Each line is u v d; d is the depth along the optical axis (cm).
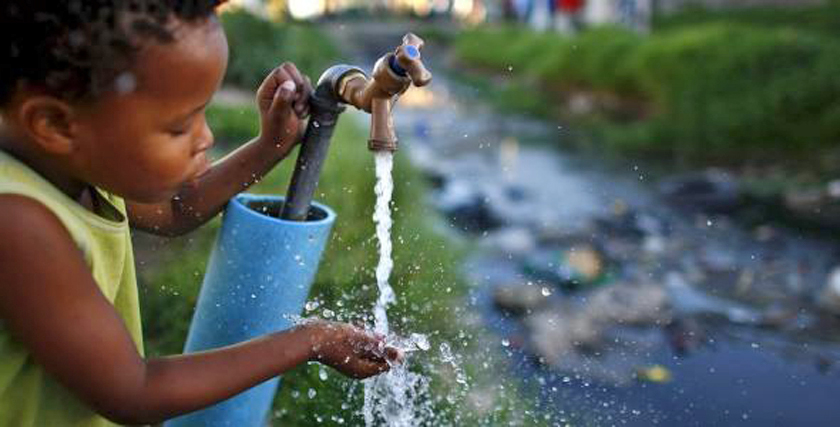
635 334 407
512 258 507
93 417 111
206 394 105
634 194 739
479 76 1866
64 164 100
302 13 2484
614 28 1416
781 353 402
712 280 500
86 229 103
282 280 127
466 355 264
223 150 519
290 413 200
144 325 247
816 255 559
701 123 945
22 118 94
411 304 258
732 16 1593
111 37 90
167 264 272
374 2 3756
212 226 302
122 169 97
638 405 336
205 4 96
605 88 1275
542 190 733
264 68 1004
